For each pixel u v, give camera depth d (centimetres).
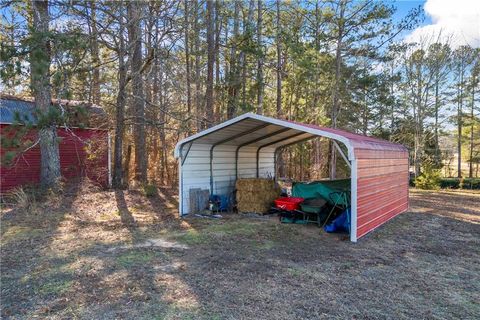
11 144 626
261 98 1480
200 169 864
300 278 407
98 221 728
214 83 1448
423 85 2012
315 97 1686
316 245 560
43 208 816
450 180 1875
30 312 317
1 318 305
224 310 321
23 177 1094
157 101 1330
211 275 414
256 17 1594
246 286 381
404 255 508
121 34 1054
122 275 412
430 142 2334
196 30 1208
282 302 340
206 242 570
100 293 359
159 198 1041
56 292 362
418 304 339
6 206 841
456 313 321
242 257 489
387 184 769
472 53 2219
